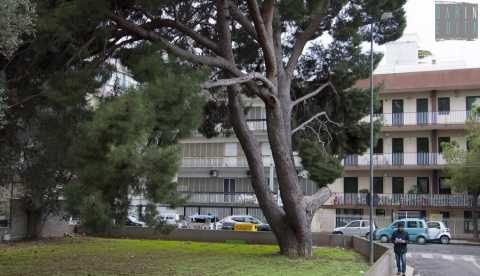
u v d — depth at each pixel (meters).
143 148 10.00
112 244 27.62
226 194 56.88
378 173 49.88
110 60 14.86
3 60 13.95
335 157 22.52
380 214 48.91
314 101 24.67
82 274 15.84
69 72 13.52
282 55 23.59
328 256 21.75
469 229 45.22
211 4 18.62
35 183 15.91
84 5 12.63
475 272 21.08
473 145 41.22
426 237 38.88
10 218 29.17
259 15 17.69
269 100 19.38
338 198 49.38
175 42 19.20
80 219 9.68
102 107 10.31
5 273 15.86
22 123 15.20
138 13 15.87
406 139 49.22
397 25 23.06
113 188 9.88
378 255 20.31
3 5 9.22
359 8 22.02
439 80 47.59
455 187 42.72
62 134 13.98
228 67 17.52
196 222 49.25
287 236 21.27
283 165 20.28
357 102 23.92
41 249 24.47
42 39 12.92
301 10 19.34
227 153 57.38
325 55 23.86
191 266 17.88
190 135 11.85
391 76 48.75
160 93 11.23
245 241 29.83
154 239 31.91
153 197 9.95
